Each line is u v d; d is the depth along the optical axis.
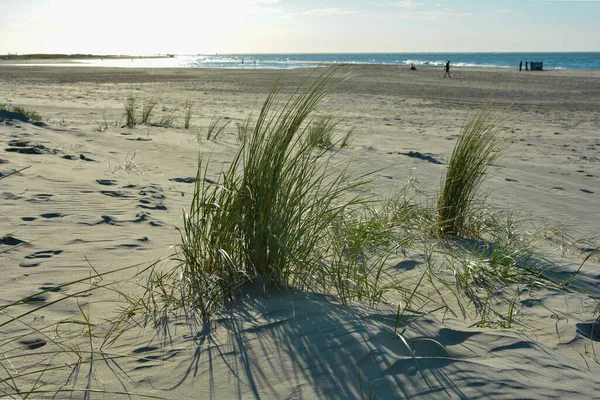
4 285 2.76
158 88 26.27
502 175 8.18
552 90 27.73
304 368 2.06
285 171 2.97
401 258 3.75
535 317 2.92
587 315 2.97
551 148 11.27
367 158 8.28
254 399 1.87
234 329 2.36
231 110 15.88
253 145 3.00
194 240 3.00
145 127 10.43
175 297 2.70
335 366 2.07
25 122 8.95
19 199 4.42
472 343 2.37
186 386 1.94
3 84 26.14
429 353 2.25
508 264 3.67
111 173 5.96
